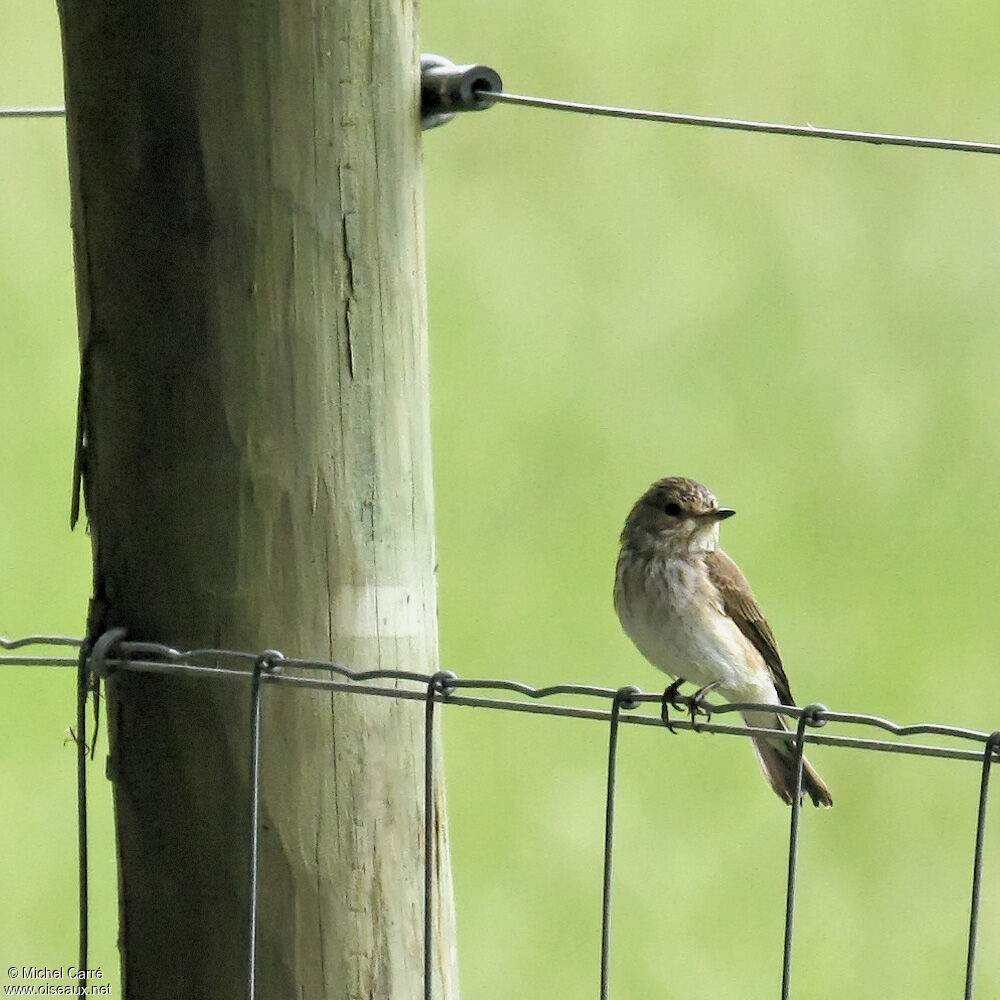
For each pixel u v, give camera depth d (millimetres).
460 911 14625
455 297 20297
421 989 6414
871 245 20891
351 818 6242
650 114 7203
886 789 16359
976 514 18703
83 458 6434
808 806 15883
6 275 18016
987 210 21172
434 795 6398
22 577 15711
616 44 21828
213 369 6152
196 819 6301
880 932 14898
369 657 6254
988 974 14656
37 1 19922
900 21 22047
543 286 20234
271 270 6102
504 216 20859
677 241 20797
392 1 6207
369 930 6297
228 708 6223
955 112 21531
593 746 16047
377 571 6258
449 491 18500
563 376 19516
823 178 21344
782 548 18609
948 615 18016
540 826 15406
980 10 22391
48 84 19109
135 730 6371
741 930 14688
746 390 19672
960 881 15469
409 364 6332
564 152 21250
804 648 17750
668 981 14297
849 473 19125
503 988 14070
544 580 17531
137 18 6105
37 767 14227
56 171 18750
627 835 15367
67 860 13625
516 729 16219
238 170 6082
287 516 6172
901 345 20000
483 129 21172
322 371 6148
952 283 20438
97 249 6281
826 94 21625
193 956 6371
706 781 15797
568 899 14734
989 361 20062
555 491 18375
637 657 16828
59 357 17391
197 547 6227
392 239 6250
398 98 6258
